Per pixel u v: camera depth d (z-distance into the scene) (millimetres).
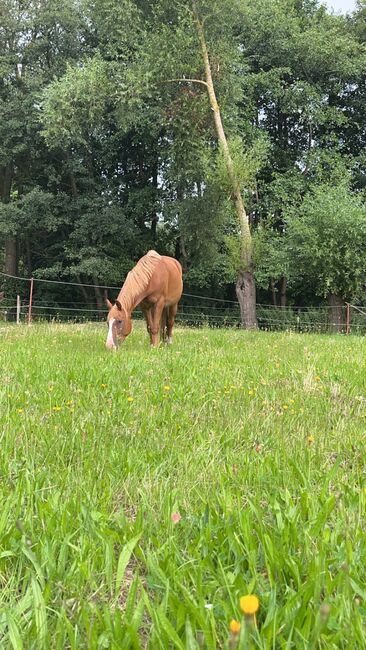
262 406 4477
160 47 19781
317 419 4000
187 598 1488
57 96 19938
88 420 3686
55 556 1872
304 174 27922
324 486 2424
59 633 1419
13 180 29453
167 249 30250
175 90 21297
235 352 8547
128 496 2451
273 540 1910
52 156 27250
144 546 1975
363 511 2203
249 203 26922
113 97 20562
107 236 27312
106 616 1439
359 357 7941
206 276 27891
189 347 9305
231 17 20328
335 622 1447
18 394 4438
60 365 6168
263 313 27594
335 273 21047
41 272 26750
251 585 1572
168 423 3752
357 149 30984
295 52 27125
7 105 24906
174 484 2547
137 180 29641
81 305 29438
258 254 20844
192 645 1312
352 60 27578
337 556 1815
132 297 8758
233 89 21656
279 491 2441
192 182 23156
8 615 1436
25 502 2344
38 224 25703
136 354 7641
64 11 25031
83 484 2496
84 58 26578
